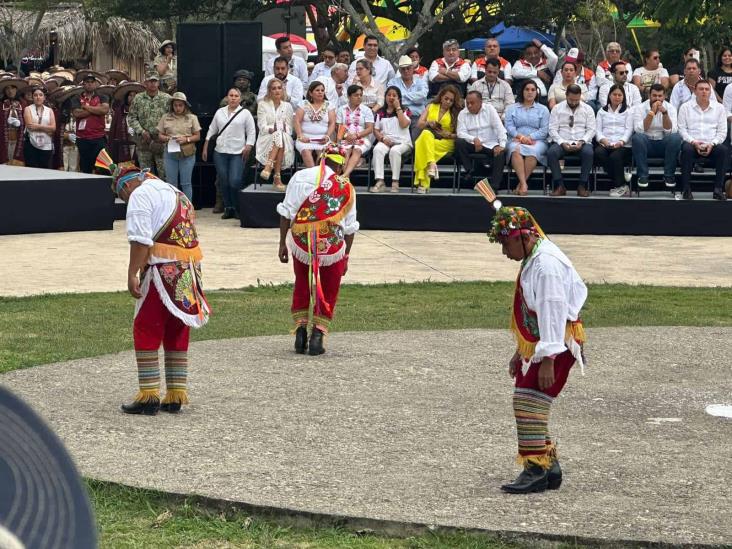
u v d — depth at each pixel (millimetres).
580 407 11641
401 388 12352
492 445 10031
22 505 1976
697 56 29844
